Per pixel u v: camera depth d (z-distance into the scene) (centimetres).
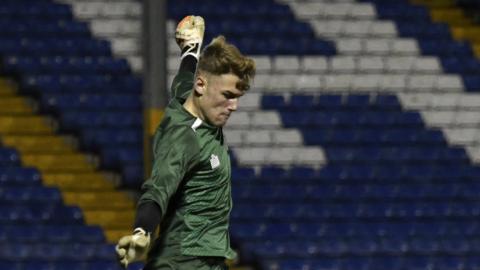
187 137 1430
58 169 5353
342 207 5409
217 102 1448
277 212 5319
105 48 6019
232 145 5709
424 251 5272
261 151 5694
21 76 5759
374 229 5325
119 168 5375
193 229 1470
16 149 5394
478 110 6144
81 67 5872
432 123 6031
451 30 6594
